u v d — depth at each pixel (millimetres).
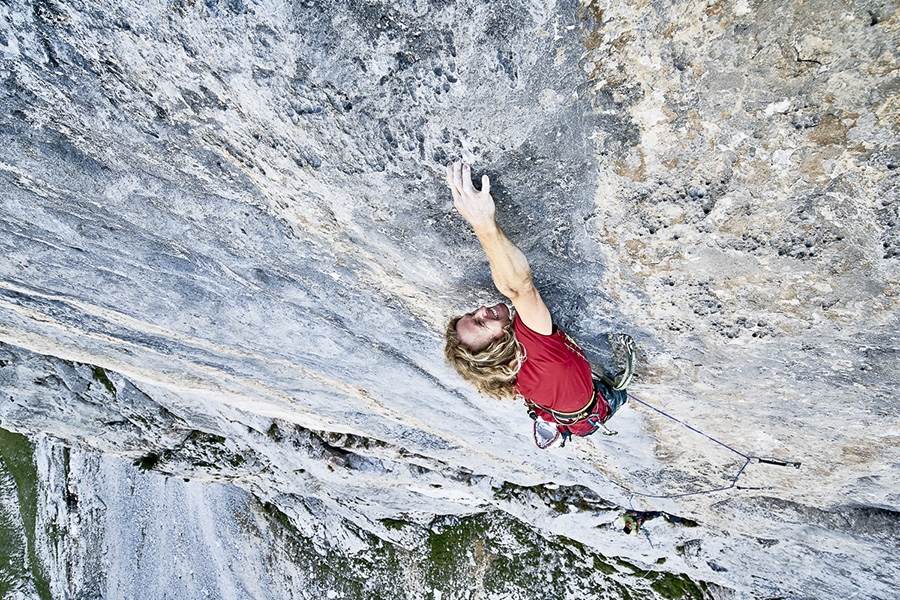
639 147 2162
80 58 2207
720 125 2014
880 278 2330
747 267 2506
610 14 1813
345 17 1871
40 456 13828
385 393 4848
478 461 6441
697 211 2320
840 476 4039
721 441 4082
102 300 4051
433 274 3037
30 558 13422
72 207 3154
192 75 2188
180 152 2635
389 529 9586
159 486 12125
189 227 3186
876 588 5320
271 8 1871
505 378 2969
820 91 1841
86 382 7949
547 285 2990
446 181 2395
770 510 4992
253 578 10961
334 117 2191
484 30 1870
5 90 2383
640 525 6539
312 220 2877
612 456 4973
